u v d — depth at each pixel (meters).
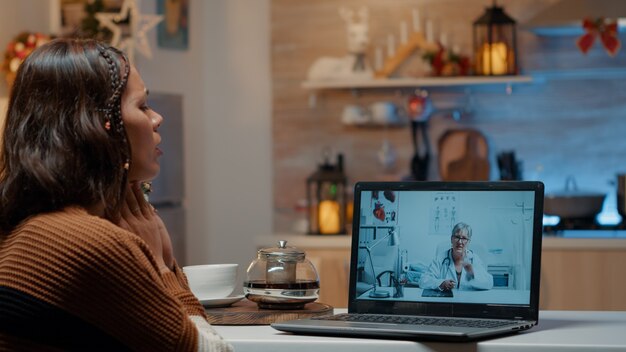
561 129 4.98
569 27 4.66
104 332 1.34
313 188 5.18
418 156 5.03
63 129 1.43
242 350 1.60
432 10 5.04
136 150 1.55
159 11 4.91
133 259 1.36
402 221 1.86
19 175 1.42
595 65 4.95
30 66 1.46
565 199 4.50
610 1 4.55
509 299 1.76
